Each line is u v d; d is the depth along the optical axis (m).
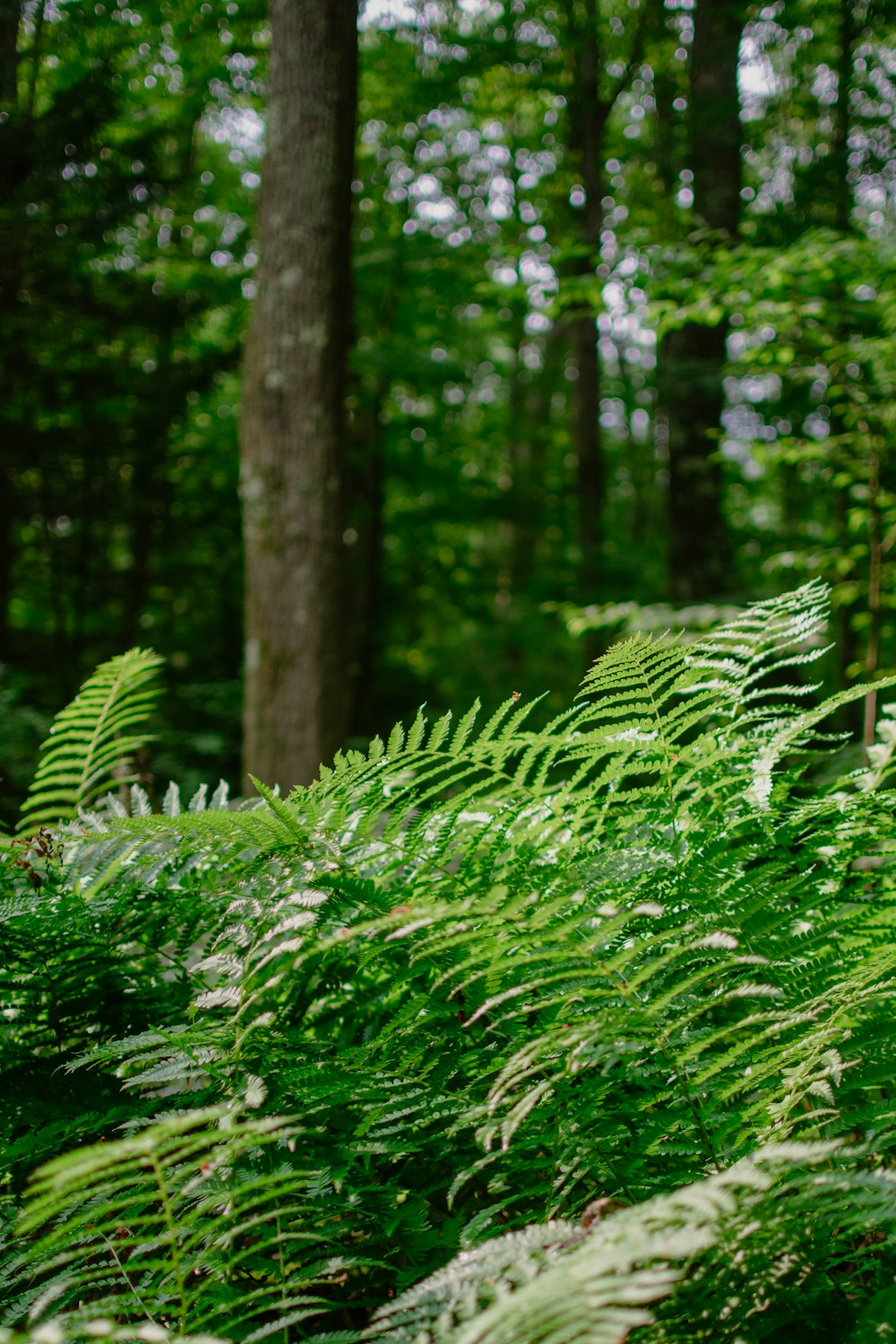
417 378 13.15
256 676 6.34
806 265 4.88
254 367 6.45
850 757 2.85
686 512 8.14
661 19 11.65
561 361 18.08
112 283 9.91
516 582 15.72
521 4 12.38
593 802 1.77
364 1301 1.28
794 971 1.48
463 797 1.64
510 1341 0.85
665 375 8.02
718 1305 1.13
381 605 15.14
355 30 6.53
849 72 8.52
